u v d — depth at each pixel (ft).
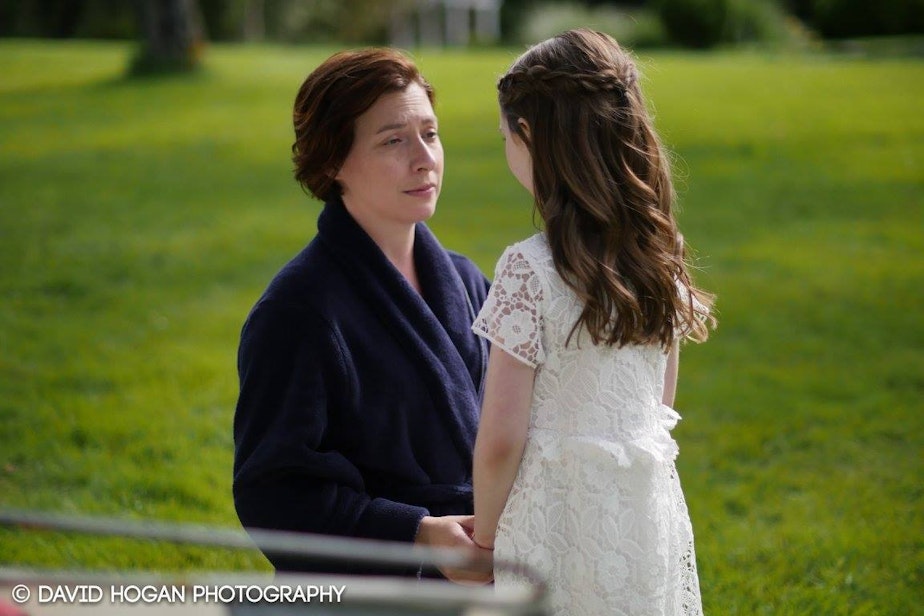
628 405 11.17
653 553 11.17
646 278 10.87
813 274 41.11
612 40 11.41
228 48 122.31
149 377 30.68
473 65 99.71
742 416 28.02
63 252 45.03
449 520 11.56
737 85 85.20
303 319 11.80
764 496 23.43
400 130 12.17
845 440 26.40
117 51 116.57
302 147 12.48
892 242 45.21
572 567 11.10
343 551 9.02
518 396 10.92
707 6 132.77
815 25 140.36
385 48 12.46
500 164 61.72
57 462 24.56
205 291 40.19
